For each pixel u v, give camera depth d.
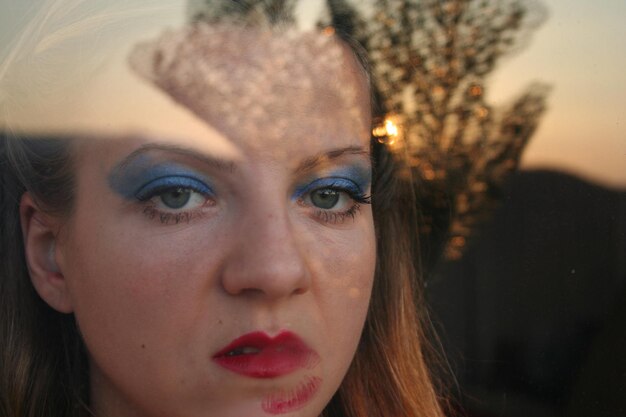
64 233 0.42
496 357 0.66
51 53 0.43
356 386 0.54
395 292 0.55
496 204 0.65
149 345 0.40
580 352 0.63
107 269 0.40
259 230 0.39
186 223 0.40
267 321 0.39
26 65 0.43
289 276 0.39
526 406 0.65
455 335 0.68
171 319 0.39
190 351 0.40
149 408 0.41
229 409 0.40
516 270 0.66
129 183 0.40
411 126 0.60
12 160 0.44
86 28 0.42
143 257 0.39
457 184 0.65
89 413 0.45
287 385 0.40
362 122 0.45
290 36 0.42
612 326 0.62
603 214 0.62
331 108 0.43
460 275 0.68
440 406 0.61
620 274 0.62
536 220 0.65
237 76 0.41
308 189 0.42
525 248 0.66
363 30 0.48
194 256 0.39
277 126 0.41
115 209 0.40
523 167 0.64
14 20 0.44
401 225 0.56
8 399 0.45
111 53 0.41
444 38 0.59
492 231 0.66
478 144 0.63
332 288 0.42
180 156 0.40
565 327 0.64
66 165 0.41
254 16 0.42
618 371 0.61
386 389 0.54
